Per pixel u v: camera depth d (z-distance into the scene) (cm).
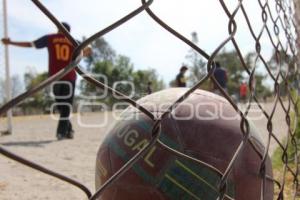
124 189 241
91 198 119
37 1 103
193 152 234
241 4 168
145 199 237
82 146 747
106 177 254
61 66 779
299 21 337
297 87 335
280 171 454
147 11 126
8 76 946
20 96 94
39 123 1502
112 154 253
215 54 151
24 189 439
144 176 236
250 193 242
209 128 242
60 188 446
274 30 232
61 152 675
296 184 282
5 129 1073
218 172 167
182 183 233
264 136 725
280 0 253
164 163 234
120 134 256
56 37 775
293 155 427
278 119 942
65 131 854
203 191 232
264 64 207
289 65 287
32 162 101
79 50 113
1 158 603
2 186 447
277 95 227
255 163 246
